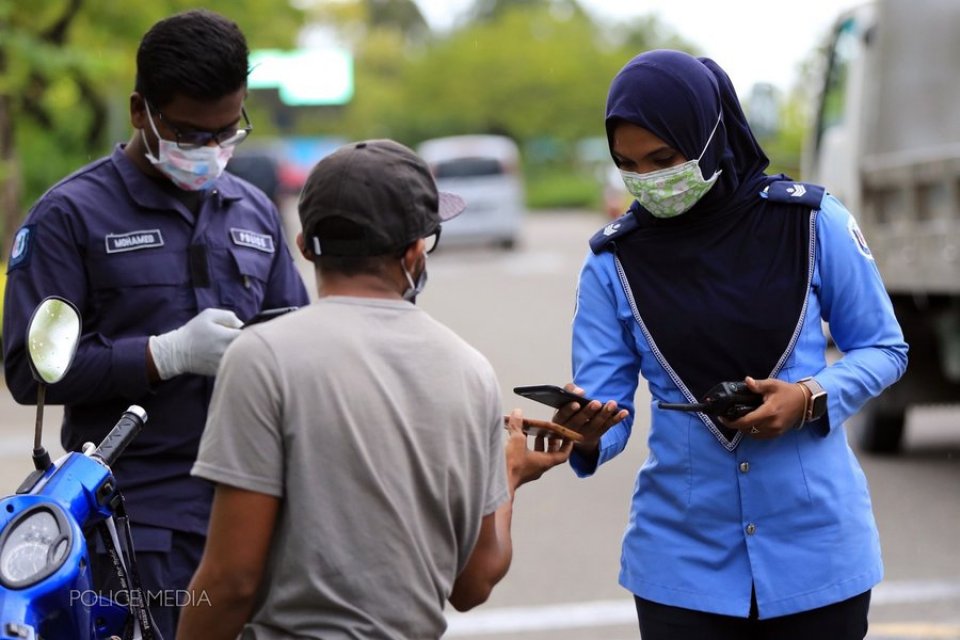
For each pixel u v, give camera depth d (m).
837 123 29.84
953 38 26.42
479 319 46.28
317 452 6.88
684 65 8.71
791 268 8.84
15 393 9.55
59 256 9.54
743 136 8.95
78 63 39.59
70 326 8.40
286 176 76.81
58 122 46.19
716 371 8.85
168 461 9.67
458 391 7.17
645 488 9.20
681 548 8.97
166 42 9.22
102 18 40.75
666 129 8.62
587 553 19.42
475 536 7.33
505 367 35.66
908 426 29.56
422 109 155.88
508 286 57.25
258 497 6.87
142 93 9.33
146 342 9.27
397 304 7.23
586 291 9.32
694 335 8.84
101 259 9.60
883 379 8.84
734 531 8.85
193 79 9.16
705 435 8.87
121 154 9.87
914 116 27.03
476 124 155.88
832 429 8.78
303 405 6.88
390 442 6.96
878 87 27.52
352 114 149.25
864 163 25.72
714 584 8.85
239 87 9.38
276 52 46.91
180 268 9.76
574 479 24.03
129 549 8.40
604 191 112.69
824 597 8.75
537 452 8.35
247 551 6.90
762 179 9.01
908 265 24.00
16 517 7.43
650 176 8.70
